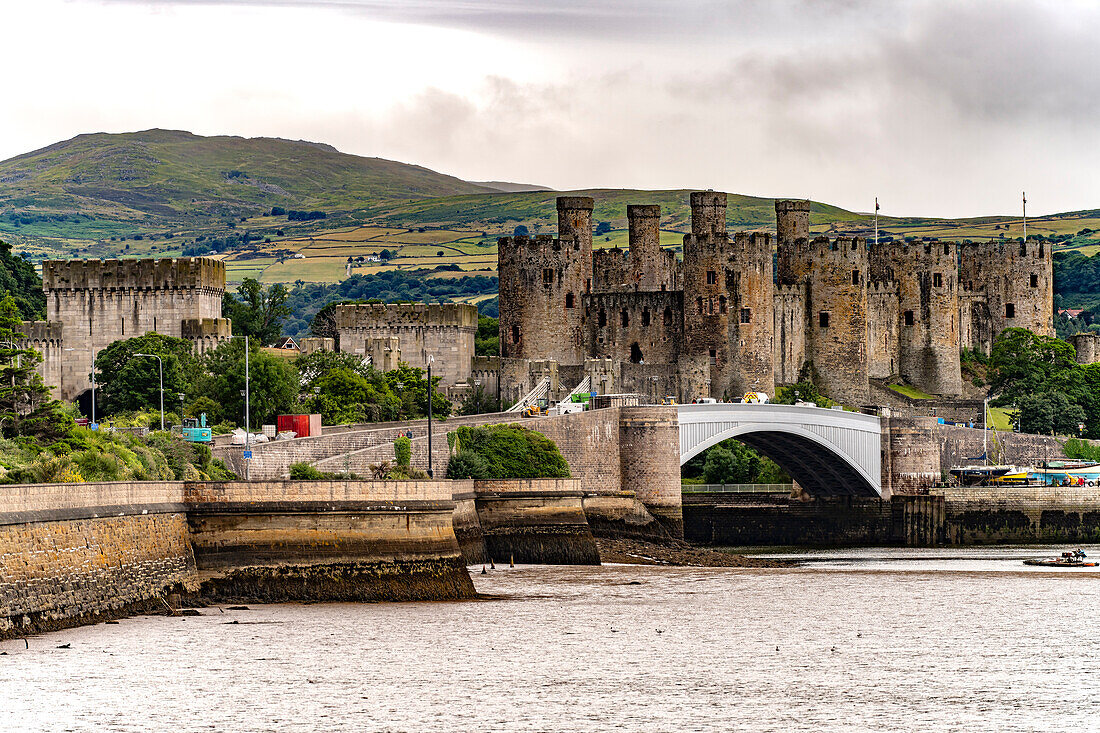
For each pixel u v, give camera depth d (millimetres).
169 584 171875
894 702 150125
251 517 179250
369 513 186875
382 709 142125
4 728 131000
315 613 178000
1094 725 142000
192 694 143250
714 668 164500
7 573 148500
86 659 149500
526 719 140750
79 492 158875
